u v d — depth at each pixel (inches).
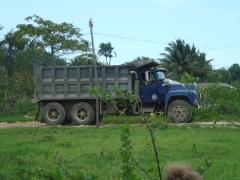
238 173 367.2
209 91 242.8
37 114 899.4
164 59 2407.7
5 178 369.4
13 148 511.2
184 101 825.5
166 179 138.0
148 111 852.6
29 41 1998.0
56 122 870.4
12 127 804.0
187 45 2405.3
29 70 1569.9
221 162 414.9
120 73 834.2
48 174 178.9
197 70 2317.9
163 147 495.2
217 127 719.1
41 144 552.4
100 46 2341.3
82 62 2015.3
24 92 1246.9
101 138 614.2
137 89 831.7
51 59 1807.3
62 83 860.0
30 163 423.5
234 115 214.7
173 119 828.0
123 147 173.9
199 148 484.1
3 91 1203.9
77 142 561.6
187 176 135.5
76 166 402.6
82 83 850.8
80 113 861.8
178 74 2331.4
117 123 899.4
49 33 2068.2
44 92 872.3
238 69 2282.2
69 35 2101.4
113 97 187.2
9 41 1583.4
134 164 178.4
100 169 385.4
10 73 1380.4
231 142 550.9
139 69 847.7
